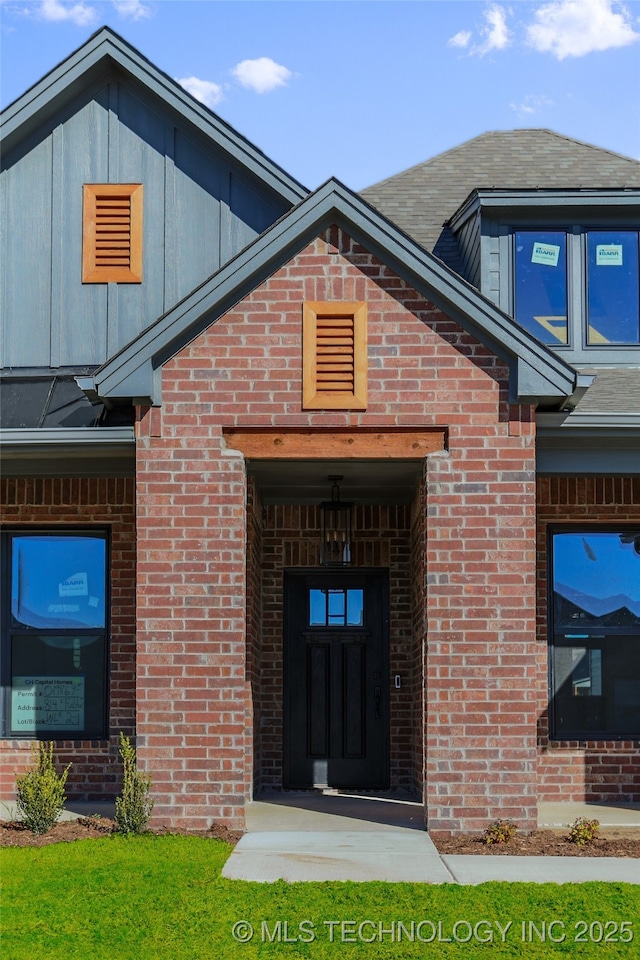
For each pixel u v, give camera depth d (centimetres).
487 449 1081
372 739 1398
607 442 1145
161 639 1071
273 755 1389
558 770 1272
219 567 1078
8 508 1322
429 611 1068
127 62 1361
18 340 1354
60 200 1373
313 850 979
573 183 1445
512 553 1071
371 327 1094
